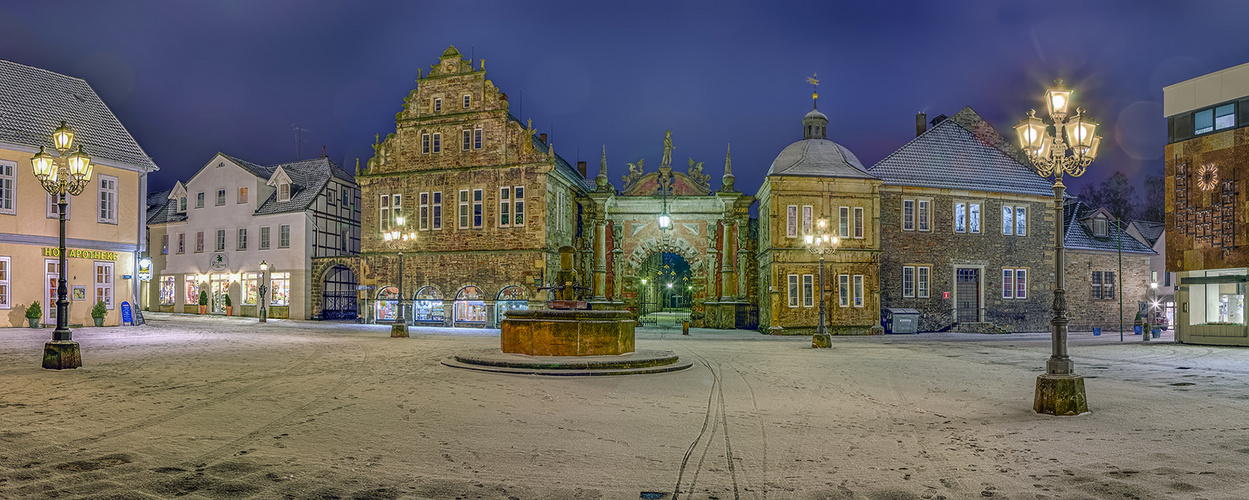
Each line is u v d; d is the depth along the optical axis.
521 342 18.14
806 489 6.95
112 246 34.06
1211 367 18.80
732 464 7.92
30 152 31.27
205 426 9.57
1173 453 8.40
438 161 39.72
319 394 12.54
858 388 14.29
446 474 7.39
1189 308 29.30
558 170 40.34
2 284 30.33
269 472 7.34
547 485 7.04
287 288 46.31
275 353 20.42
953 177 40.38
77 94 35.41
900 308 38.53
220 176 50.12
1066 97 12.20
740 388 14.15
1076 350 25.23
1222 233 28.03
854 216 37.16
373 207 40.75
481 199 38.97
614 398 12.65
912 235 39.25
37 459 7.71
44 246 31.52
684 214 40.88
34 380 13.90
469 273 38.81
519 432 9.52
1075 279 42.03
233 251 49.00
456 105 39.69
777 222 36.56
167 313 51.34
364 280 40.69
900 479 7.29
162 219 53.56
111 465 7.50
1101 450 8.57
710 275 40.53
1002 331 39.25
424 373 15.84
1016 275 40.75
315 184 48.56
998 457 8.23
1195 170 29.16
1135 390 13.93
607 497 6.67
